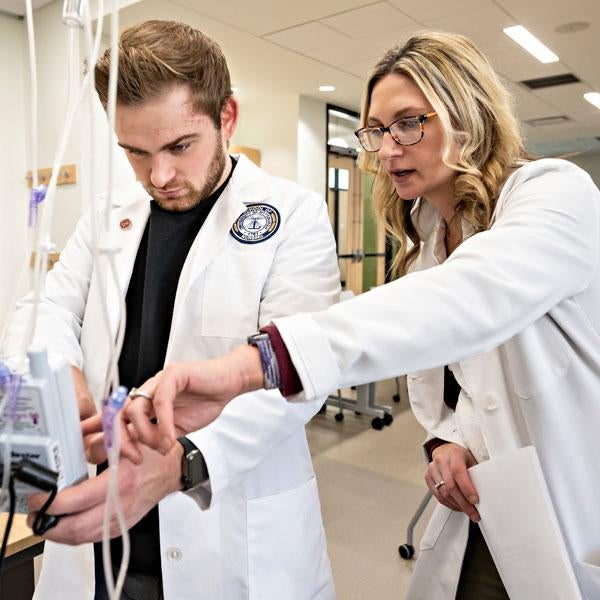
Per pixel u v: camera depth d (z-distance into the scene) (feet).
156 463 1.85
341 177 17.89
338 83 14.34
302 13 9.77
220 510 2.82
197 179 2.58
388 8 9.57
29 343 1.36
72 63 1.35
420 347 1.70
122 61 2.18
